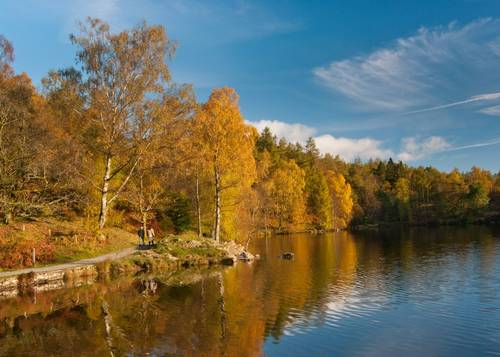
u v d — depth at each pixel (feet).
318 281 85.61
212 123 130.11
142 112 112.88
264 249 160.04
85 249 106.11
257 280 87.15
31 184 119.03
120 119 113.50
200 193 154.10
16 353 43.98
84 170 125.70
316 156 458.50
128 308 62.90
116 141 116.47
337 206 308.60
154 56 112.27
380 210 351.87
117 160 135.95
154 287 79.71
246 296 71.20
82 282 85.35
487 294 72.02
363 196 358.43
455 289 76.43
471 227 269.03
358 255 132.36
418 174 388.78
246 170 134.51
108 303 66.23
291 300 68.18
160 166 123.03
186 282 85.30
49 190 124.47
